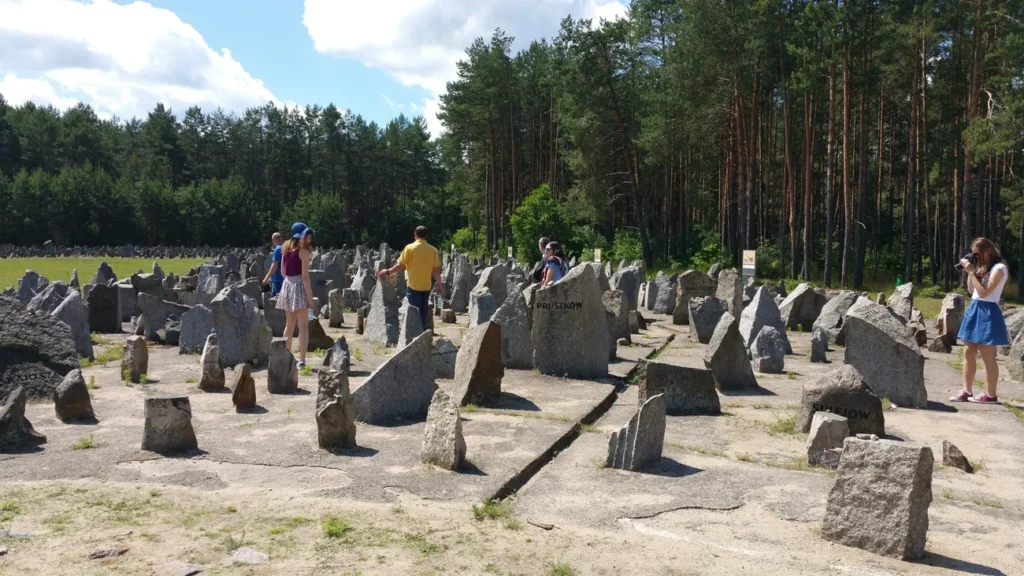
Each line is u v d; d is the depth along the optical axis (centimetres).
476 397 838
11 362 855
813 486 579
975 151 3225
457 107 6353
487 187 6750
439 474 584
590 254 4962
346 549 440
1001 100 3288
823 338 1297
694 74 4247
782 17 3891
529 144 7081
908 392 889
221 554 429
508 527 484
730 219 4841
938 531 497
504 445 667
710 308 1459
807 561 442
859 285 3934
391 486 556
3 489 537
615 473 608
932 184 4469
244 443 671
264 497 530
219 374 925
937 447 709
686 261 5022
